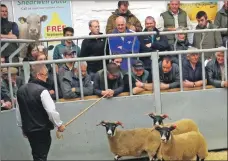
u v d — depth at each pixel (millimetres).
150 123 7906
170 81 8133
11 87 7172
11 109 7172
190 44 9352
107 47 8430
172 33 7738
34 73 6125
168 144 6711
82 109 7625
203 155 7281
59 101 7582
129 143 7242
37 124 5996
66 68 7660
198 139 7145
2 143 6902
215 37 9086
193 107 8141
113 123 7105
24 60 7973
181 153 6887
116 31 8391
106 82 7648
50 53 9461
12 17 9383
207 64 8344
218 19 9867
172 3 9633
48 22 9688
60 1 9695
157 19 10195
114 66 7637
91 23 8586
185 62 8188
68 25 9797
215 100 8242
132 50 8094
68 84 7598
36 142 6113
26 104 5992
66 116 7582
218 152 8281
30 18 8438
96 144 7746
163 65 7961
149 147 7273
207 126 8242
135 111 7840
